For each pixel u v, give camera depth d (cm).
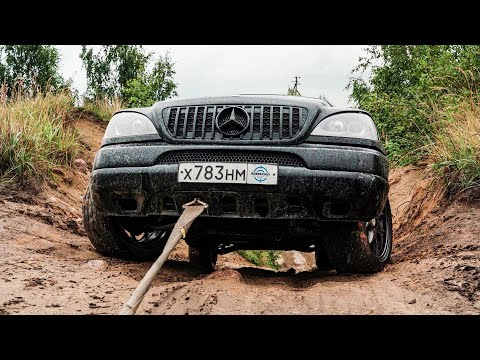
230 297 307
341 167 348
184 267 443
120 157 369
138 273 386
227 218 377
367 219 360
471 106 633
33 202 576
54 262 392
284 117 363
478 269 343
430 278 342
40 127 727
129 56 1370
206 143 359
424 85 813
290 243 439
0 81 1166
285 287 353
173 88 1367
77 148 798
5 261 374
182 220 292
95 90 1332
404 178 755
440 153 603
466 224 475
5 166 611
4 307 280
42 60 1238
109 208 380
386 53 1047
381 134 861
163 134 369
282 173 345
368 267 391
